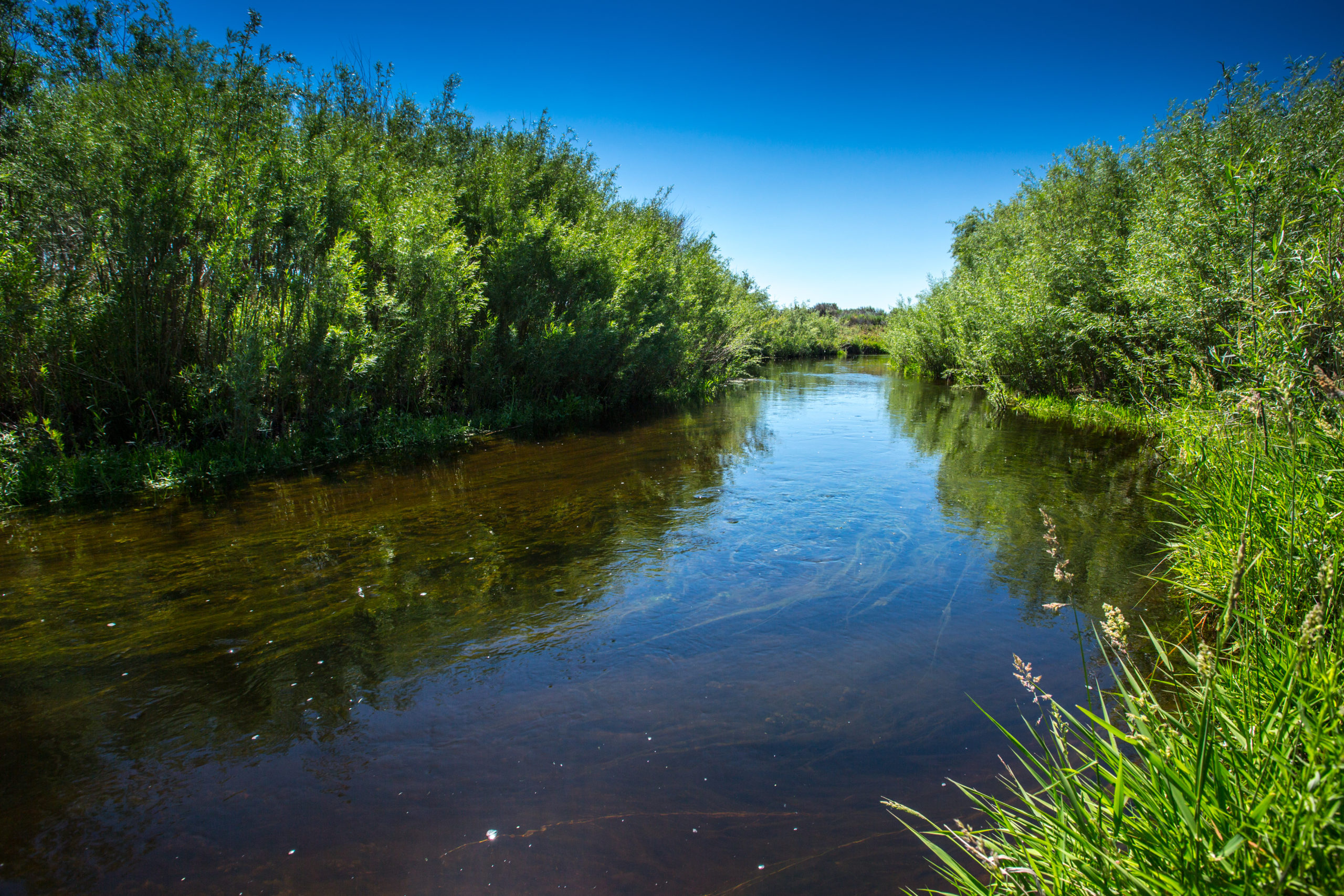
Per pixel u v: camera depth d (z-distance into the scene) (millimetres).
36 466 6637
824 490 7109
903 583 4516
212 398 8055
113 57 8398
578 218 14164
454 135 12977
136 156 7184
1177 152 9141
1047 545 5168
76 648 3699
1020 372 15133
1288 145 7527
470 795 2525
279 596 4375
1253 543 3053
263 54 8336
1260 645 2066
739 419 13219
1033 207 15320
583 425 12359
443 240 10164
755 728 2916
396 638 3812
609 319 13719
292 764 2723
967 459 8641
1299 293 4117
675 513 6273
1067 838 1611
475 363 11211
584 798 2492
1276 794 1349
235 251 7664
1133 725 1779
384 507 6520
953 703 3062
